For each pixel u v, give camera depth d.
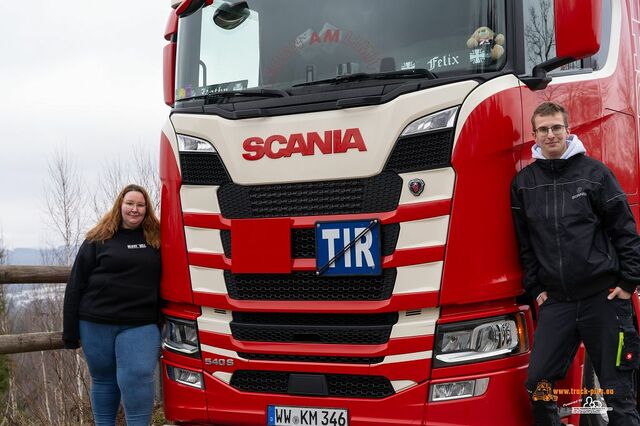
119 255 4.74
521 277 4.01
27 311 11.88
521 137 4.02
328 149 4.09
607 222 3.88
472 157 3.84
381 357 3.96
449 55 4.12
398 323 3.94
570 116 4.47
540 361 3.85
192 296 4.47
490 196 3.88
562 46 3.79
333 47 4.44
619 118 4.92
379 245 3.95
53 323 11.52
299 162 4.16
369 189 4.00
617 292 3.83
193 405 4.47
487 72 4.01
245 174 4.30
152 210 4.95
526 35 4.14
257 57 4.70
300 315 4.20
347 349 4.02
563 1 3.77
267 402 4.20
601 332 3.86
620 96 4.98
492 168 3.89
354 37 4.39
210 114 4.48
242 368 4.27
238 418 4.28
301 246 4.20
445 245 3.83
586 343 3.94
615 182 3.87
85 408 6.89
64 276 5.60
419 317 3.92
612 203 3.82
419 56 4.20
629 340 3.85
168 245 4.66
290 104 4.24
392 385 3.92
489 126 3.87
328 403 4.06
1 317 11.91
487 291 3.83
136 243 4.82
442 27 4.18
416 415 3.86
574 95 4.53
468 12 4.12
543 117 3.89
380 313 3.99
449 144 3.85
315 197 4.15
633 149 5.07
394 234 3.95
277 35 4.65
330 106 4.12
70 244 19.48
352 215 4.03
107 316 4.71
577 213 3.83
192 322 4.51
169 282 4.65
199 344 4.45
